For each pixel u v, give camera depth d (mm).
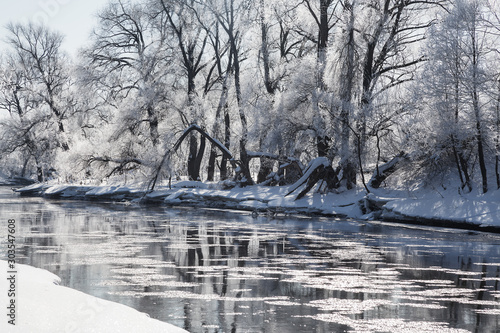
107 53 52375
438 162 33188
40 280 9555
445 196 30844
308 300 10250
